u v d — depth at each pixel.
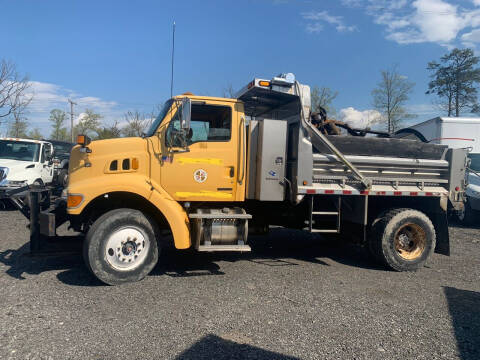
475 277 5.99
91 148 5.37
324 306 4.48
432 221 6.93
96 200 5.58
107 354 3.21
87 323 3.82
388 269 6.35
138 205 5.81
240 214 5.55
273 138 5.98
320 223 6.70
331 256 7.27
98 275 4.91
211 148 5.67
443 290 5.25
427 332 3.84
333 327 3.89
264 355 3.27
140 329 3.71
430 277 5.94
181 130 5.30
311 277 5.71
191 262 6.41
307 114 6.12
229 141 5.77
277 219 6.76
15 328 3.66
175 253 7.02
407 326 3.98
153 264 5.24
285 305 4.48
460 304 4.68
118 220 5.02
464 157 6.84
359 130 7.41
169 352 3.28
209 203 5.96
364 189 6.34
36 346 3.32
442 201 6.71
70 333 3.59
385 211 6.49
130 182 5.21
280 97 6.39
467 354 3.41
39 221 5.40
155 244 5.25
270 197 5.97
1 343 3.36
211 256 6.87
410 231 6.44
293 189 6.11
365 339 3.64
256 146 6.01
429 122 13.05
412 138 7.87
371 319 4.13
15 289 4.78
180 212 5.39
